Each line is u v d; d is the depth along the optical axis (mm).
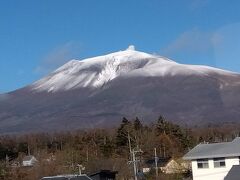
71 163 77812
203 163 56844
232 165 51562
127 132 98125
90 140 113562
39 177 69438
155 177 65500
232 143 58062
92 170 70812
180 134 111875
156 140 100875
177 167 71125
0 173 68875
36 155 108125
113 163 71500
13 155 123250
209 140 116500
